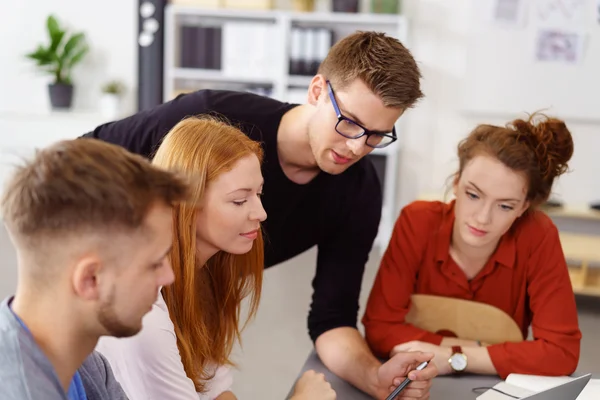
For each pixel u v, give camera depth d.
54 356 0.74
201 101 1.64
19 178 0.71
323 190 1.67
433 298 1.70
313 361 1.60
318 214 1.70
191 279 1.18
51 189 0.69
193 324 1.21
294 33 5.02
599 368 3.10
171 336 1.12
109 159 0.72
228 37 5.10
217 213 1.16
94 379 0.90
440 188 5.17
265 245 1.70
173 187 0.75
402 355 1.40
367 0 5.12
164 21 5.14
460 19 4.95
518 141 1.55
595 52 4.71
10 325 0.71
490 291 1.72
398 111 1.39
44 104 5.47
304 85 5.20
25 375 0.69
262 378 2.96
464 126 5.05
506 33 4.82
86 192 0.68
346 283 1.68
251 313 1.42
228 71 5.15
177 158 1.15
